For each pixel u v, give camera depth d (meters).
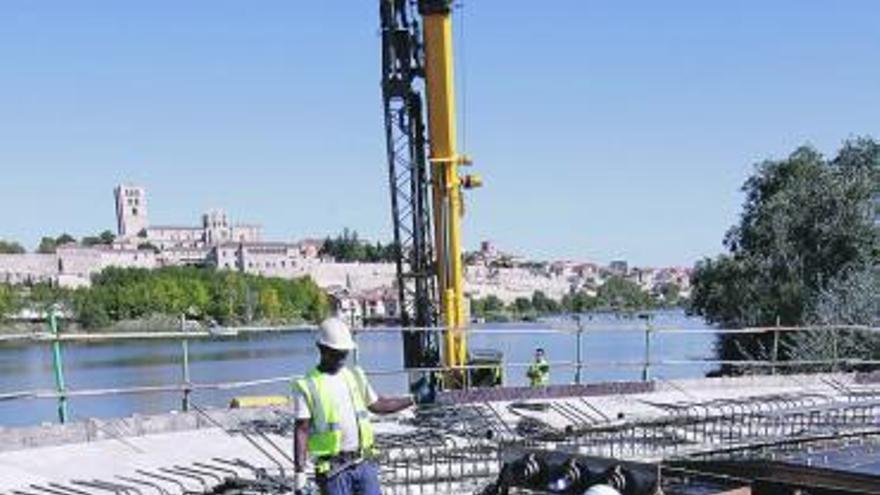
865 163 55.16
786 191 50.94
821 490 7.96
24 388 37.91
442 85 19.16
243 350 60.19
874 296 37.28
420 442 13.28
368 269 148.88
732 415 14.67
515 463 8.59
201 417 14.22
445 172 19.34
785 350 41.06
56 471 11.61
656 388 18.88
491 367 18.64
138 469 11.83
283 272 150.88
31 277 158.00
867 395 18.38
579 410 16.41
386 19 20.30
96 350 71.69
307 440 7.82
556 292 141.12
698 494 8.21
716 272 52.72
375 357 41.59
